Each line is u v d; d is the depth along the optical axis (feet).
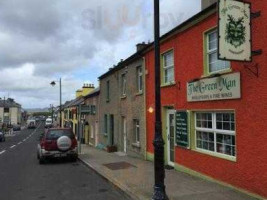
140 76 61.77
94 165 53.78
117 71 76.13
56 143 62.59
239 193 30.78
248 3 28.19
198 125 39.68
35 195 34.81
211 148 36.99
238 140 31.45
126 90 69.10
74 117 169.89
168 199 28.40
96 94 101.86
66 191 36.42
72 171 51.34
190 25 40.22
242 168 30.94
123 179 39.86
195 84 38.81
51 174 48.78
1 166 60.18
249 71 29.76
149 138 56.08
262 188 28.40
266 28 27.76
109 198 32.71
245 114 30.42
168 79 48.39
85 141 122.52
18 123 416.67
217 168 34.99
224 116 34.53
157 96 28.30
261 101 28.37
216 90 34.60
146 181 38.06
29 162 65.92
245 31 28.07
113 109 79.97
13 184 41.42
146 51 56.03
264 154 28.14
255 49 28.99
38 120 545.85
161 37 47.32
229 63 33.40
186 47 41.81
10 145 136.87
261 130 28.45
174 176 39.52
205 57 37.58
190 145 40.45
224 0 27.40
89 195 34.22
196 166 39.32
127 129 68.18
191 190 32.27
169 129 48.26
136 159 59.21
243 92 30.63
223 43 27.30
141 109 59.47
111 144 83.15
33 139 189.37
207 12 36.24
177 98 44.19
